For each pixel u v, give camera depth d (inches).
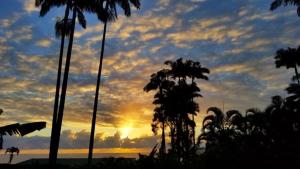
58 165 936.3
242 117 1788.9
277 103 1764.3
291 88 1806.1
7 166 637.9
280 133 1616.6
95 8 1071.6
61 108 996.6
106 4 1221.7
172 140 1932.8
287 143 1487.5
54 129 1001.5
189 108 2057.1
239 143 1491.1
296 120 1665.8
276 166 1187.3
